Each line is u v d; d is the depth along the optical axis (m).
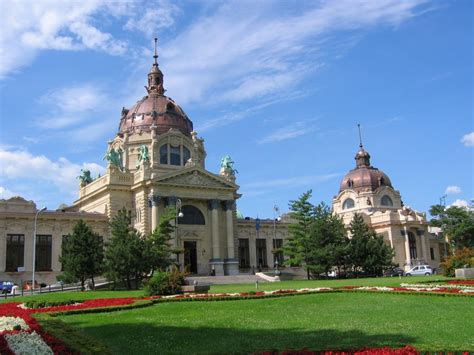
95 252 64.06
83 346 18.28
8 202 78.44
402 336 19.86
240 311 30.58
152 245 67.31
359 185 136.38
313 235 86.62
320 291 42.53
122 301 36.09
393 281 57.25
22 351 16.77
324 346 18.20
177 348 19.16
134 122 101.19
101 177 91.56
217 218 90.50
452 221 119.69
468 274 57.81
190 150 100.38
